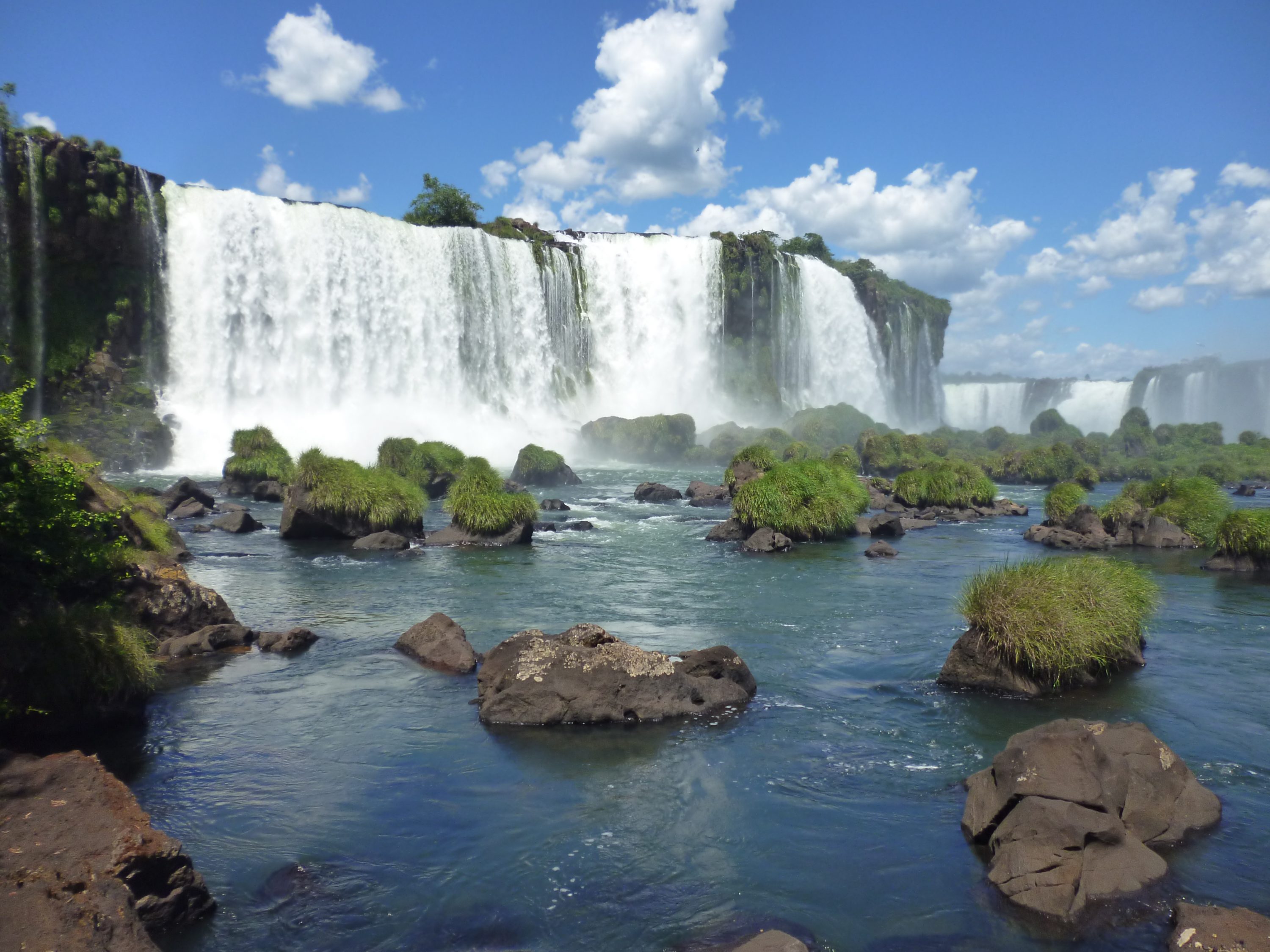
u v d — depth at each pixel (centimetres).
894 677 1228
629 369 7288
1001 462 5397
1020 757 749
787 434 6009
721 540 2602
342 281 5684
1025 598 1186
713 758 932
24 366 4728
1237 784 861
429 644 1294
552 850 730
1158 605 1585
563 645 1087
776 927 620
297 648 1341
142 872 609
